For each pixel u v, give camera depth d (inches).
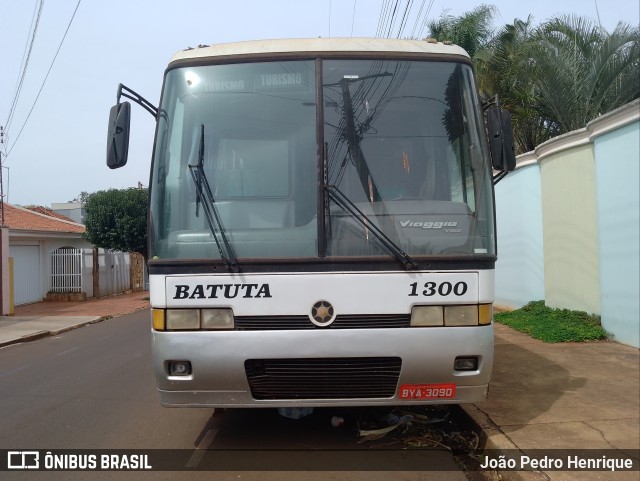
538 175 485.4
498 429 209.3
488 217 184.2
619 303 344.2
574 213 404.5
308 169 183.2
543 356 319.3
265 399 176.9
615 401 238.8
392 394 176.6
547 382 268.4
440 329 173.8
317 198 178.9
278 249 176.2
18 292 881.5
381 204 180.5
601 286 365.4
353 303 172.9
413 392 176.4
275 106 189.2
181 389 177.6
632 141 320.8
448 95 192.4
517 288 518.6
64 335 573.0
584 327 371.2
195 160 187.6
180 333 174.9
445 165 187.2
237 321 173.9
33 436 231.8
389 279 173.6
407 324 173.6
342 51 192.1
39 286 934.4
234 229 179.3
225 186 184.2
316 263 173.5
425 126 189.0
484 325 176.4
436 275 174.7
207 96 191.9
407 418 227.5
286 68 191.2
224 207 181.9
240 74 192.1
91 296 1011.3
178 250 179.6
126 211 993.5
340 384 174.9
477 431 213.5
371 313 173.0
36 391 313.4
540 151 450.9
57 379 346.6
